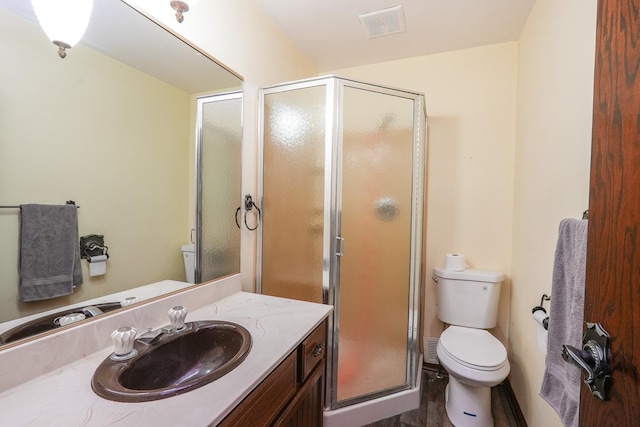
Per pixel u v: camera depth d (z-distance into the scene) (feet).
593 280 1.89
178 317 3.31
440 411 5.93
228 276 4.90
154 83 3.74
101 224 3.20
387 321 5.95
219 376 2.48
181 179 4.17
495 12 5.80
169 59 3.91
